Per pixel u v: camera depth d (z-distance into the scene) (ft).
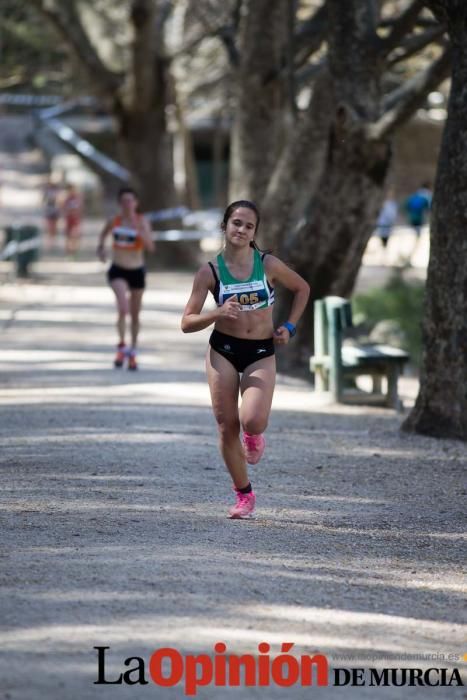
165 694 36.35
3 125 462.19
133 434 85.30
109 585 47.29
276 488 69.56
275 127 160.66
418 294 175.83
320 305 112.16
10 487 66.95
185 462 75.92
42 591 46.19
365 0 118.83
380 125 118.01
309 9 228.43
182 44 265.95
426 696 38.14
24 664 38.11
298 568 51.98
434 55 201.26
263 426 56.90
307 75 164.25
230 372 57.57
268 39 157.99
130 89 253.24
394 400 106.52
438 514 65.10
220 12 229.04
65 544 53.98
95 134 377.71
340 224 125.80
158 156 261.65
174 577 48.80
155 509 62.23
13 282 223.10
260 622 43.78
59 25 249.55
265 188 161.79
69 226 279.49
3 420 90.68
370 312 171.32
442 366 87.51
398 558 55.62
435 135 355.77
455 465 78.89
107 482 68.95
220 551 53.78
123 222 121.08
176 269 266.36
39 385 110.93
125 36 264.93
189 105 333.01
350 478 73.67
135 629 41.98
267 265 56.90
